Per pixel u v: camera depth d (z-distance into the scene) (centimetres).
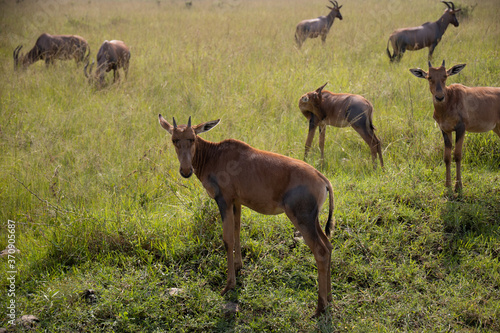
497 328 398
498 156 704
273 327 407
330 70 1146
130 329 402
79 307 425
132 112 902
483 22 1678
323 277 412
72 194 630
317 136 819
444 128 620
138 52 1459
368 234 518
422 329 401
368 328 394
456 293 434
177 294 439
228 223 444
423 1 2547
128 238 525
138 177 677
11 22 2095
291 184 414
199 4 3441
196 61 1252
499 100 638
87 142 796
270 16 2397
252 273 471
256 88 1021
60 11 2750
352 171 701
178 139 435
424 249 507
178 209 593
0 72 1277
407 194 595
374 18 2070
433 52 1377
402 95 968
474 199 589
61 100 1032
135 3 3716
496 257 488
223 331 407
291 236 526
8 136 794
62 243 523
